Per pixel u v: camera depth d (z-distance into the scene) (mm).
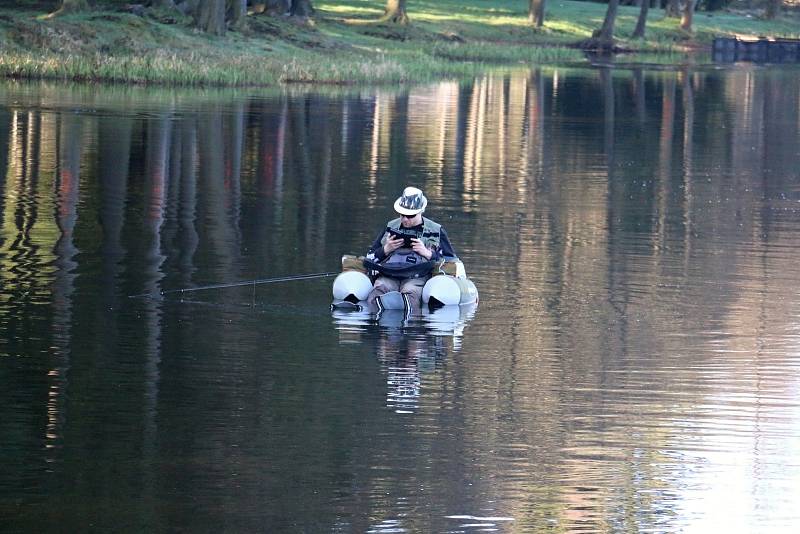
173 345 23594
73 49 104812
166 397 20391
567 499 16500
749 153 63938
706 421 19719
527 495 16594
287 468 17391
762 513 16188
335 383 21469
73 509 15914
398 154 58375
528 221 39812
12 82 92438
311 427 19094
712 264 33125
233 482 16891
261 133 64938
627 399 20844
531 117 80938
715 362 23234
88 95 84188
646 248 35375
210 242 34438
